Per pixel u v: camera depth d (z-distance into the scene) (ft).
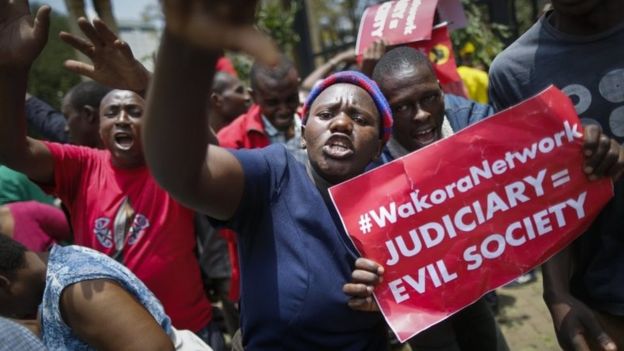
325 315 5.19
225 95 14.74
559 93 5.76
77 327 5.51
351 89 5.48
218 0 2.95
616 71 6.07
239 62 23.13
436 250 5.61
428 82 7.37
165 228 8.79
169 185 4.14
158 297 8.76
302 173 5.43
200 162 4.06
